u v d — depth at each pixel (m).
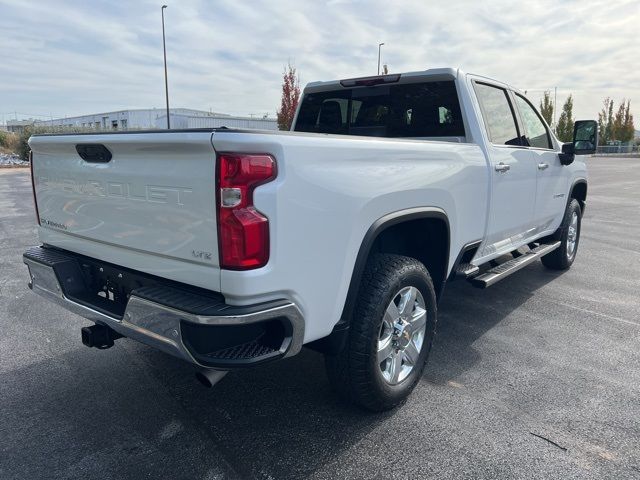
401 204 2.91
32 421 2.98
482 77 4.19
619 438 2.82
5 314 4.76
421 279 3.07
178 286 2.43
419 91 4.17
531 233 5.16
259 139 2.12
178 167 2.26
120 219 2.63
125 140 2.42
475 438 2.81
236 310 2.15
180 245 2.33
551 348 4.02
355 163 2.57
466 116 3.91
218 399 3.23
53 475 2.50
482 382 3.46
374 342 2.78
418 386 3.40
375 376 2.84
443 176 3.28
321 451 2.70
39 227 3.40
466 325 4.52
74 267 3.08
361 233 2.64
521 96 4.86
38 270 3.17
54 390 3.35
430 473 2.53
